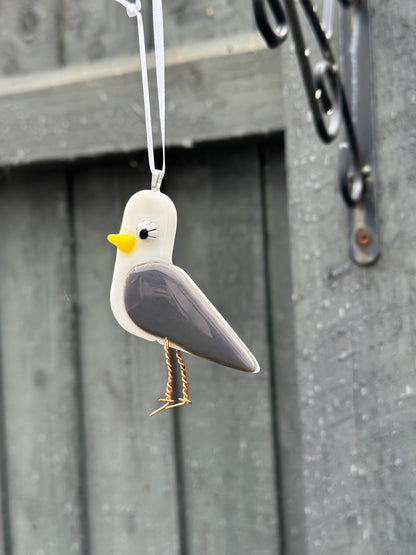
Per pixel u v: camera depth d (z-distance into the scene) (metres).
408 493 0.95
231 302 1.10
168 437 1.14
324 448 0.99
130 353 1.16
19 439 1.24
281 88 1.02
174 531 1.13
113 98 1.12
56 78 1.16
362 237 0.96
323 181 0.98
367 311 0.96
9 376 1.25
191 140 1.08
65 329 1.21
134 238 0.77
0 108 1.20
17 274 1.24
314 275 0.99
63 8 1.18
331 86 0.86
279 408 1.08
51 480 1.22
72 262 1.21
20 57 1.21
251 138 1.05
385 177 0.94
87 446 1.20
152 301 0.75
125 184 1.17
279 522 1.08
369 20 0.95
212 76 1.06
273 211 1.07
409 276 0.94
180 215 1.12
